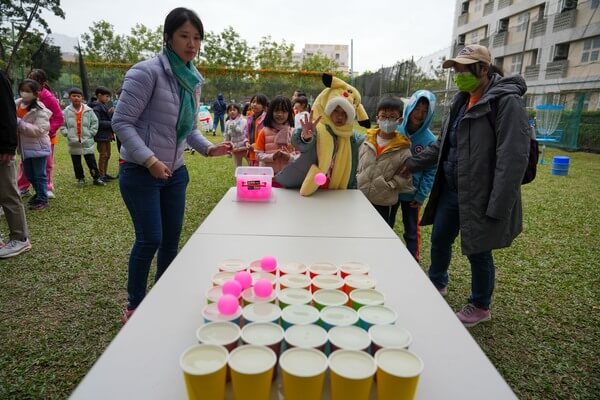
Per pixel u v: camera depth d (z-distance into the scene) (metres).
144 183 1.80
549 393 1.71
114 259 2.95
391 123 2.52
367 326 0.86
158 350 0.83
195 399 0.66
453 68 1.91
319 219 1.82
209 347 0.73
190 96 1.88
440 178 2.18
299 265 1.22
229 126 5.95
